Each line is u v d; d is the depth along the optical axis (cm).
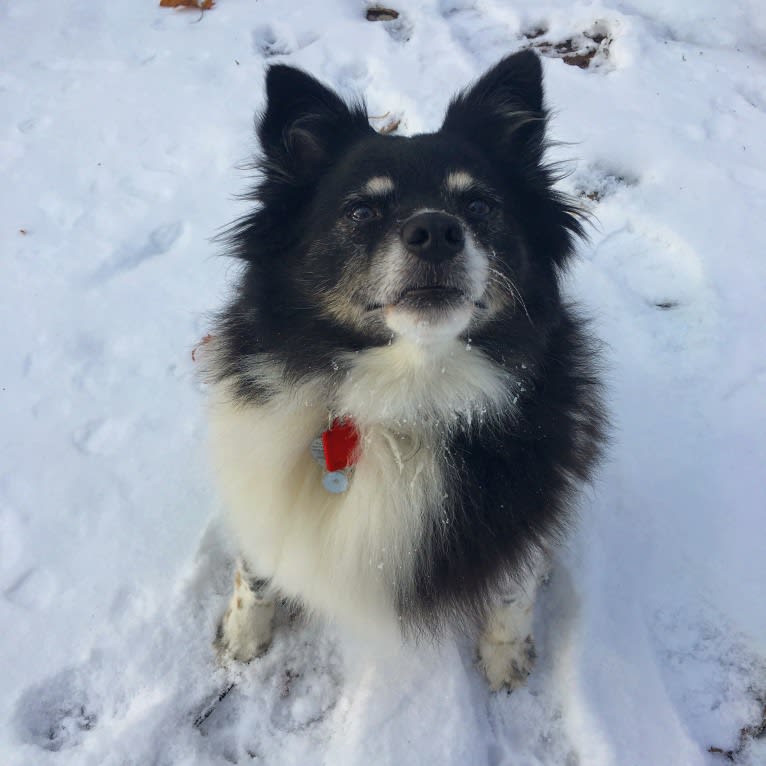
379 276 45
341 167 50
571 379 52
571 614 59
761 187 94
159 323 83
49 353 79
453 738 52
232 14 139
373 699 54
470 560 49
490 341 48
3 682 55
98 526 65
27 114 116
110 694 56
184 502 66
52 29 138
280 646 59
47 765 51
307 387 49
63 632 58
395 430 48
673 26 127
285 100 52
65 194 100
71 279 87
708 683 56
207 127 112
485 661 57
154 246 92
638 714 53
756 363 76
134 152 107
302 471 50
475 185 49
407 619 51
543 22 129
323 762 52
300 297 49
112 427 72
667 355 78
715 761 53
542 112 55
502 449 48
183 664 57
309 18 135
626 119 106
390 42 126
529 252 52
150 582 61
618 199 95
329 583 50
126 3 147
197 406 74
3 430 72
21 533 64
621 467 68
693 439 71
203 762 52
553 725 54
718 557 63
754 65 120
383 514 48
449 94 113
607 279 86
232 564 63
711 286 83
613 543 63
